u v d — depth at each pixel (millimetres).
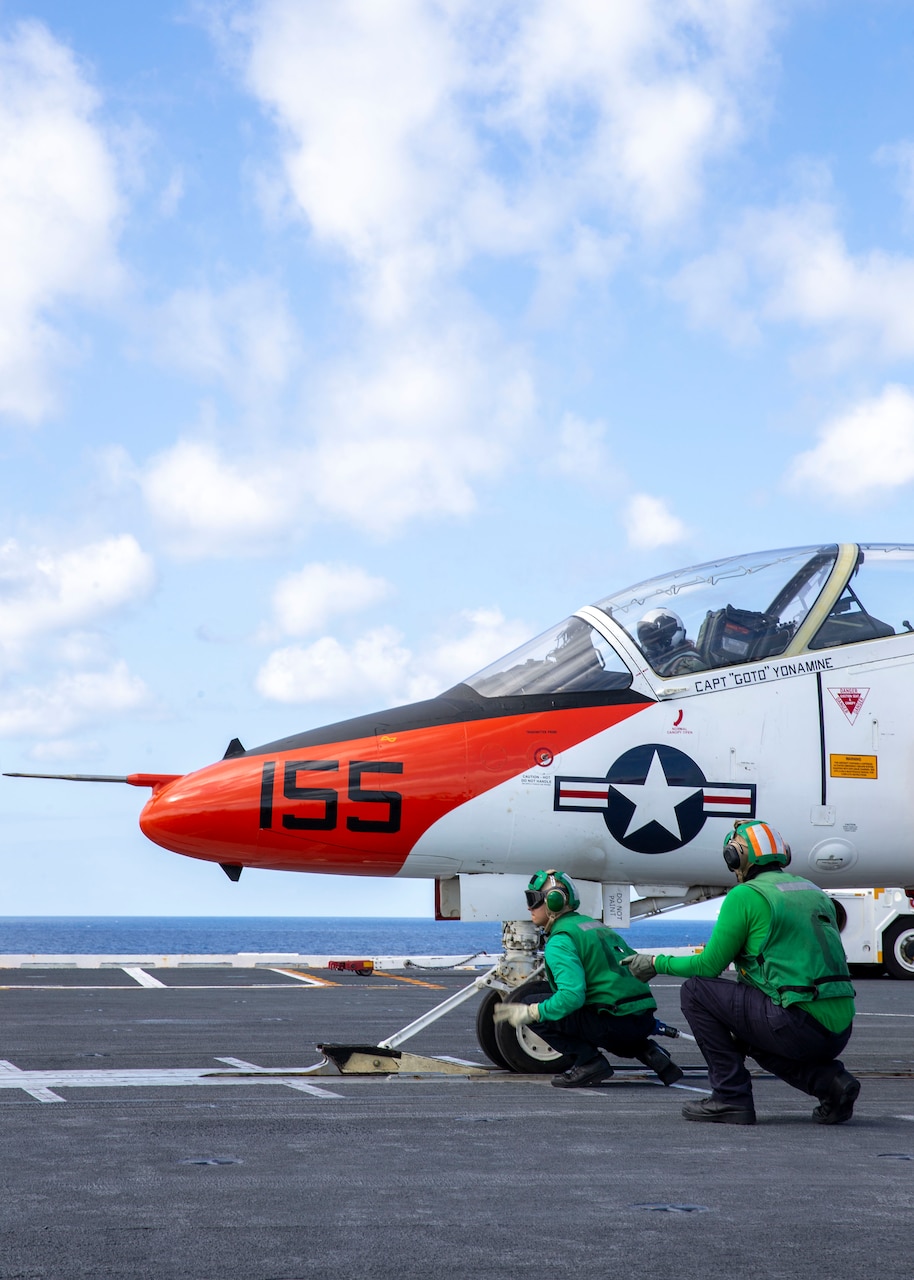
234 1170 4551
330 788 7766
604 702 8141
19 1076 7660
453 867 8078
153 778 8492
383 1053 7969
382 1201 4059
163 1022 11859
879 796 8211
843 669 8352
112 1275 3154
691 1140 5395
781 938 5941
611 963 7434
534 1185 4340
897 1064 9391
